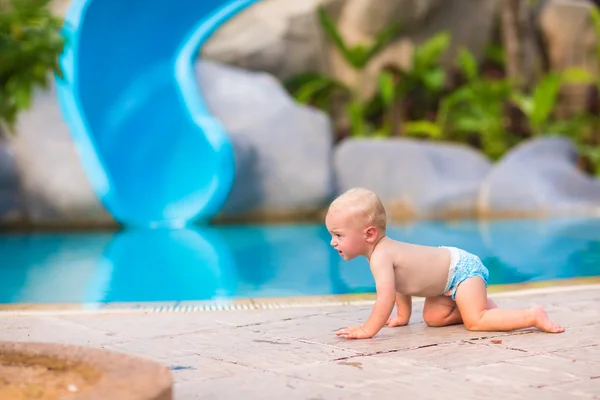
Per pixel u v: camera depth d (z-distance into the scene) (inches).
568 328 161.5
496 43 802.2
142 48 619.5
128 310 187.8
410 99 761.0
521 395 115.0
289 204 557.0
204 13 635.5
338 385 121.6
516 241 404.5
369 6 717.3
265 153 556.7
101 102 590.2
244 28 672.4
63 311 187.3
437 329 166.9
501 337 155.3
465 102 750.5
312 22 702.5
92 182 504.4
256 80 614.2
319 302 196.9
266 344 150.6
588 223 486.6
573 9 797.9
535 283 224.4
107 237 466.6
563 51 799.7
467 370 129.5
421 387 120.0
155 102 607.5
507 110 750.5
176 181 569.3
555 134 724.7
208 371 131.0
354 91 727.1
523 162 568.4
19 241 449.4
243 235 466.9
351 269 328.2
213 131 536.1
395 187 566.6
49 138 509.4
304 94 685.9
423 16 735.7
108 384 99.1
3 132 525.3
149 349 147.9
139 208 550.3
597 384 120.3
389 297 159.0
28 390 104.6
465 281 165.5
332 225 167.2
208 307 191.5
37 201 510.0
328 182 560.4
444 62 764.0
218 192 531.8
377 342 152.4
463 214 557.0
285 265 342.3
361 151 576.1
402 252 165.8
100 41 592.7
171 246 417.1
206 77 606.9
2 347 116.1
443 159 589.6
